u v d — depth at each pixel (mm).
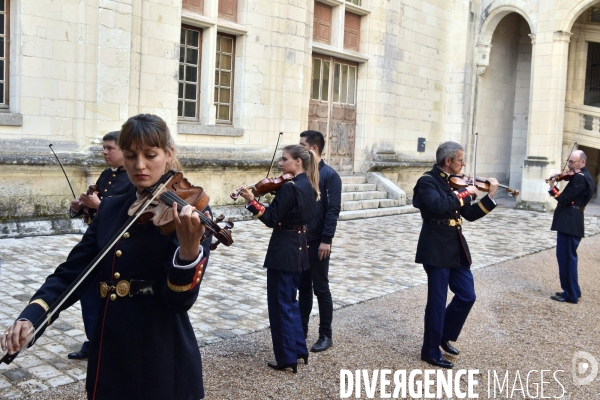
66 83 9023
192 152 10711
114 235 2270
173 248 2244
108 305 2283
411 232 11539
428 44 16828
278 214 4262
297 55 12570
